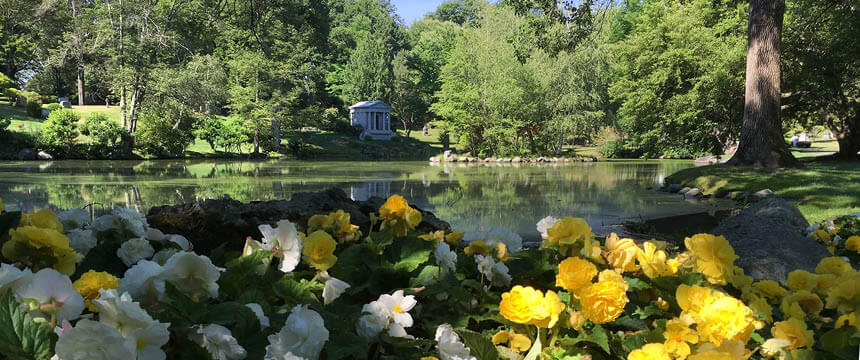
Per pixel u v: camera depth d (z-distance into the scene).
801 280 1.55
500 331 1.31
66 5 52.22
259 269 1.30
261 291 1.28
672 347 1.09
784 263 3.47
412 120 71.81
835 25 24.00
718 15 30.72
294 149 47.53
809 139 61.53
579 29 19.81
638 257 1.47
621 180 20.95
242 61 44.34
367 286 1.46
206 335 0.91
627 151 51.19
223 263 1.58
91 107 50.69
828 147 52.47
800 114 28.73
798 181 13.22
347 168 29.80
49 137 32.69
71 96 62.97
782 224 3.95
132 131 38.69
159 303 0.96
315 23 29.50
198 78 39.53
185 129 41.62
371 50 69.38
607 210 11.13
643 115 30.81
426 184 18.88
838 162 23.59
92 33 41.38
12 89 46.28
